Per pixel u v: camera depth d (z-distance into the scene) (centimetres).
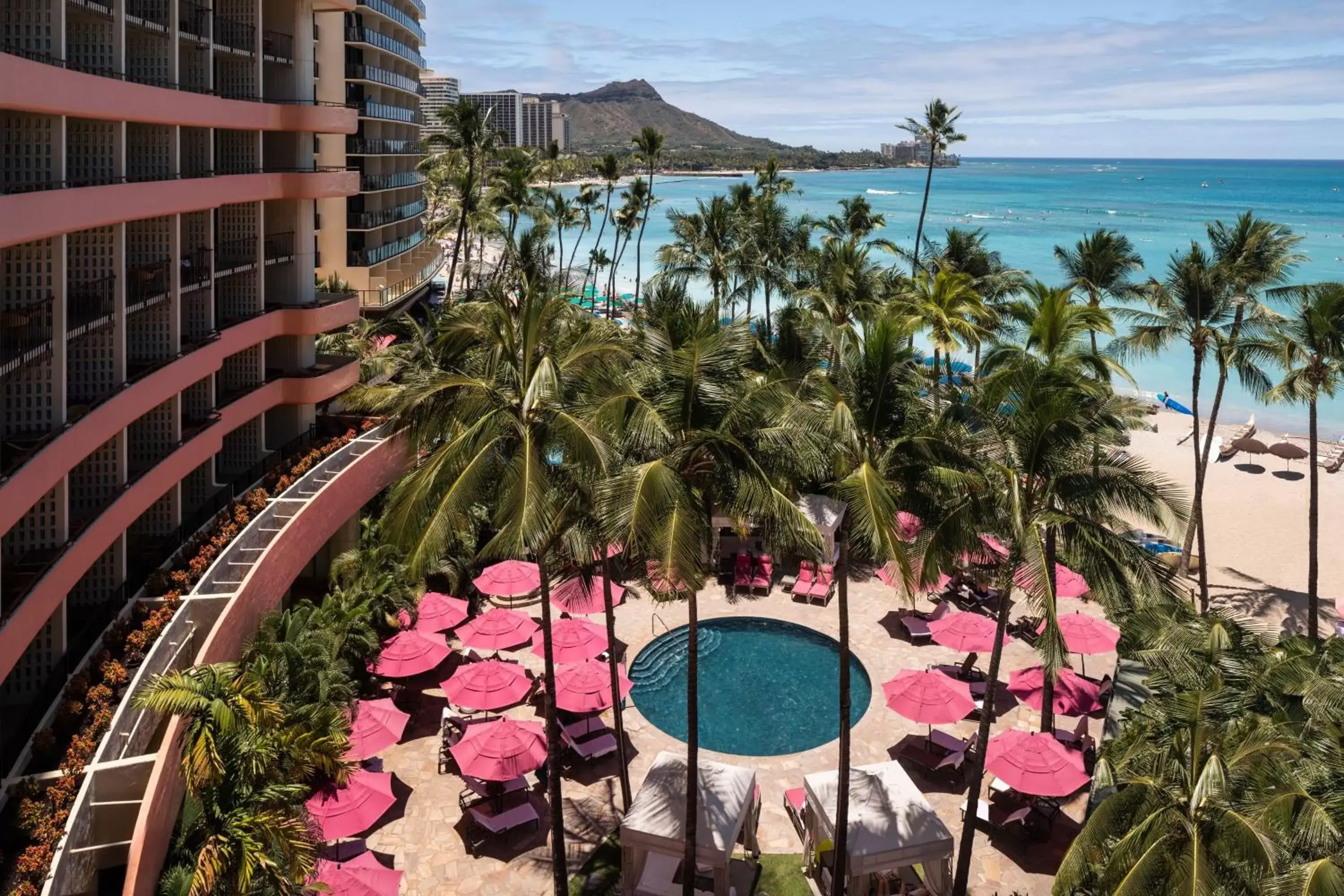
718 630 3125
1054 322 2442
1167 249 12588
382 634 2761
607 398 1636
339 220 5634
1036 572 1700
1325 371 2973
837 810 1869
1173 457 5334
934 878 1922
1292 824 1395
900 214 19300
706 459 1723
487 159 6781
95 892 1520
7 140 1862
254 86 3053
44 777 1546
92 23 2175
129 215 2062
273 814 1458
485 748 2061
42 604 1698
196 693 1458
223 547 2420
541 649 2914
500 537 1508
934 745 2398
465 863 1991
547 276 5650
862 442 1872
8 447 1753
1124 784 1667
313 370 3291
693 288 7838
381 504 3512
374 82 5784
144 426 2458
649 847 1845
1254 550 4044
